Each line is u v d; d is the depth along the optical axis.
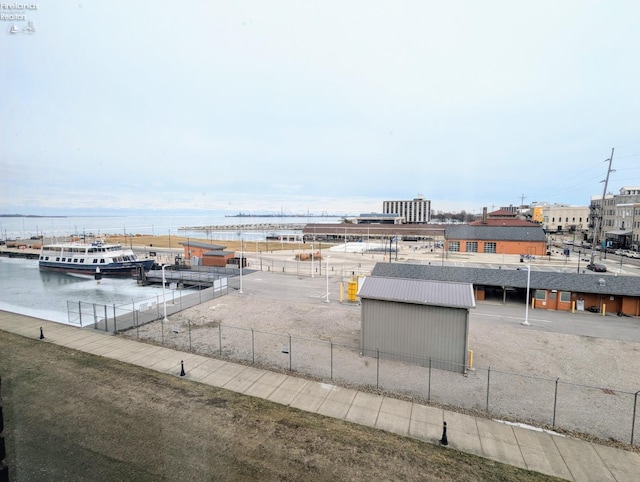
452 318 18.08
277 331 24.08
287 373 17.31
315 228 123.31
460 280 33.59
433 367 18.45
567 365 19.11
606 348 21.61
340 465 10.69
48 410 13.38
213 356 19.25
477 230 75.56
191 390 15.26
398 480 10.12
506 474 10.52
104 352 19.59
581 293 30.03
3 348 20.08
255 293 36.03
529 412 14.32
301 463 10.73
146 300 35.66
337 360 19.11
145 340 21.77
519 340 22.89
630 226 78.50
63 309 32.41
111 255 55.44
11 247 95.88
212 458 10.81
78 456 10.77
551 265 56.47
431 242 101.81
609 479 10.45
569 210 132.50
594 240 69.31
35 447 11.16
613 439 12.60
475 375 17.69
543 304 31.06
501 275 33.25
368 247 87.56
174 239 120.06
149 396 14.60
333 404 14.48
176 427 12.41
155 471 10.19
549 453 11.66
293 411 13.80
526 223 84.44
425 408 14.34
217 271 49.22
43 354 19.17
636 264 57.88
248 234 166.62
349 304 31.72
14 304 35.25
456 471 10.57
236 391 15.31
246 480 9.95
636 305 28.67
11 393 14.70
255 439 11.84
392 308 19.16
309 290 37.56
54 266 57.75
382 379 16.94
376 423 13.18
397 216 168.88
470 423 13.33
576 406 14.89
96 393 14.77
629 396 15.84
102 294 40.59
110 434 11.92
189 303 31.62
